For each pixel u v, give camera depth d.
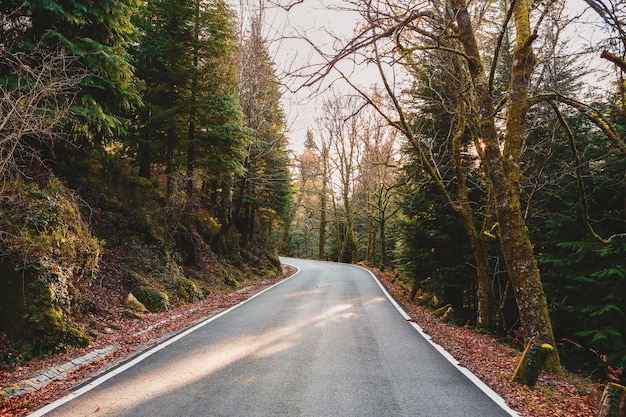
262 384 5.93
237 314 12.14
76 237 9.50
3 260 7.49
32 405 5.12
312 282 22.48
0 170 7.49
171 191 16.50
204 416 4.76
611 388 4.84
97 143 12.53
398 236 20.31
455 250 17.91
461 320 17.30
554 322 13.65
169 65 16.50
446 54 12.42
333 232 57.25
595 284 12.20
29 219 8.19
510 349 9.45
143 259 13.89
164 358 7.29
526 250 8.77
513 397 5.71
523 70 9.52
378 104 14.16
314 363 7.06
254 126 23.98
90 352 7.61
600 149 12.50
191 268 17.84
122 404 5.12
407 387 5.92
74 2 9.57
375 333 9.70
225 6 18.70
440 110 16.77
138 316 10.65
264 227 37.81
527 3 10.17
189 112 17.12
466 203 13.70
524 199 14.41
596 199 12.70
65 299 8.18
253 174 27.53
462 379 6.37
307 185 54.31
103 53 9.86
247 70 21.94
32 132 7.65
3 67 9.00
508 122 9.58
